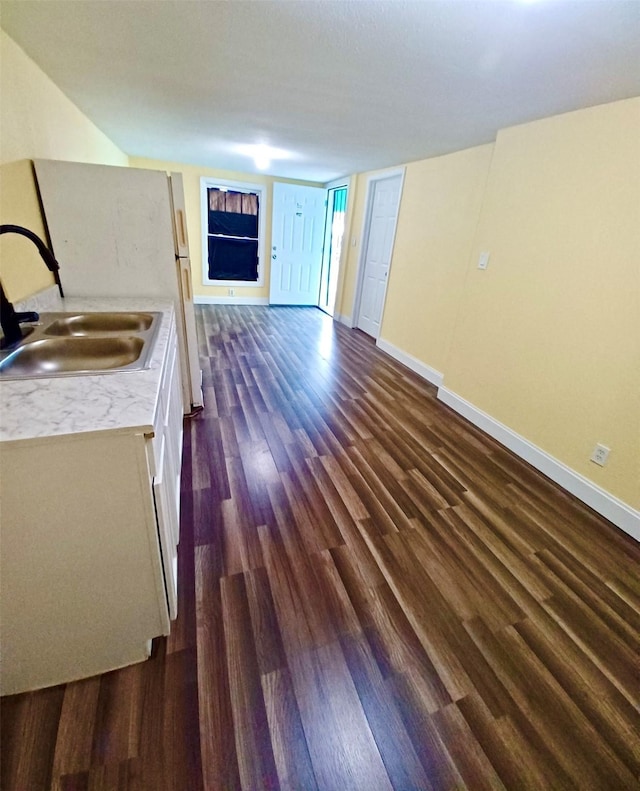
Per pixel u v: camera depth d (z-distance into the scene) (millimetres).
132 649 1163
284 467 2217
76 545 974
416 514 1926
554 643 1345
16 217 1702
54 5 1386
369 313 5152
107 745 988
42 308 1863
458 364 3061
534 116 2184
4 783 911
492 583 1565
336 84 1970
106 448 903
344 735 1047
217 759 980
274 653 1234
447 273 3432
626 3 1128
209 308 6102
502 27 1318
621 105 1819
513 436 2570
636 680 1250
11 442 829
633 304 1856
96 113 2848
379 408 3080
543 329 2318
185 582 1463
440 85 1858
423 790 956
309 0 1272
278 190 5828
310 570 1553
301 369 3820
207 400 2986
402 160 3812
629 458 1907
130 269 2219
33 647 1047
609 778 1004
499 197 2545
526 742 1063
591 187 1985
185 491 1965
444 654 1274
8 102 1636
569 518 1993
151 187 2078
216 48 1690
